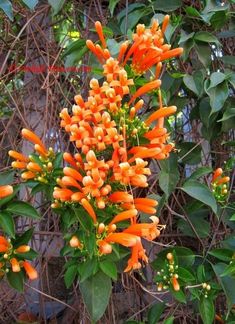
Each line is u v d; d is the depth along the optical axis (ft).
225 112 2.46
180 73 2.51
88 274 1.86
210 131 2.61
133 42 2.14
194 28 2.56
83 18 2.75
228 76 2.38
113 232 1.81
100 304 1.89
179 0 2.48
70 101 2.63
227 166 2.69
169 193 2.29
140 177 1.76
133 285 2.61
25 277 2.07
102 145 1.79
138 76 2.10
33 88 2.77
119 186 1.87
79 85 2.65
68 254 2.35
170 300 2.75
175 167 2.36
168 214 2.64
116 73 1.91
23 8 2.65
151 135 1.93
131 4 2.60
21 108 2.80
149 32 2.00
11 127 2.80
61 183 1.85
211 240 2.59
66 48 2.61
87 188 1.73
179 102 2.61
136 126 1.95
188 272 2.19
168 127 2.38
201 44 2.47
